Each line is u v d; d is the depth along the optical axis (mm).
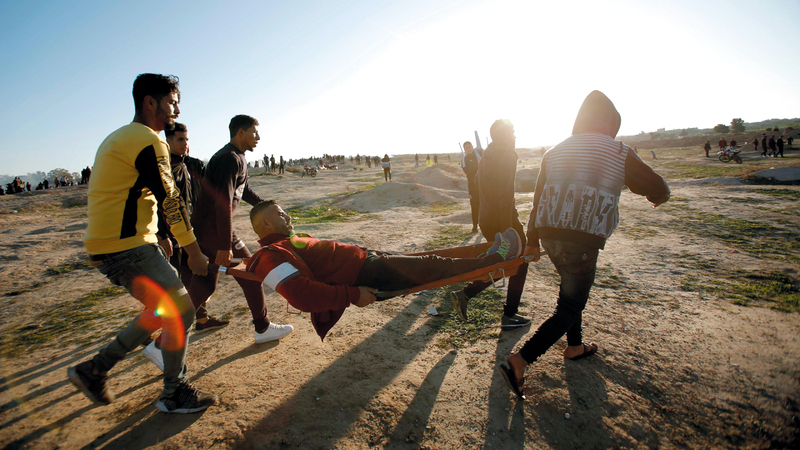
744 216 6020
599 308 3172
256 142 2832
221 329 3227
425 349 2717
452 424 1973
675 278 3754
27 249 6793
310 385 2299
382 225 7723
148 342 3031
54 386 2457
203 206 2650
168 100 1970
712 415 1919
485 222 2932
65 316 3725
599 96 2141
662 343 2568
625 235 5523
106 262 1837
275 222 2256
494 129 2811
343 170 41000
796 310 2836
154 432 1953
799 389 1976
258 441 1869
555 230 2006
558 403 2059
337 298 1866
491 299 3510
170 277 1976
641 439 1824
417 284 2201
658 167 20031
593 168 1952
